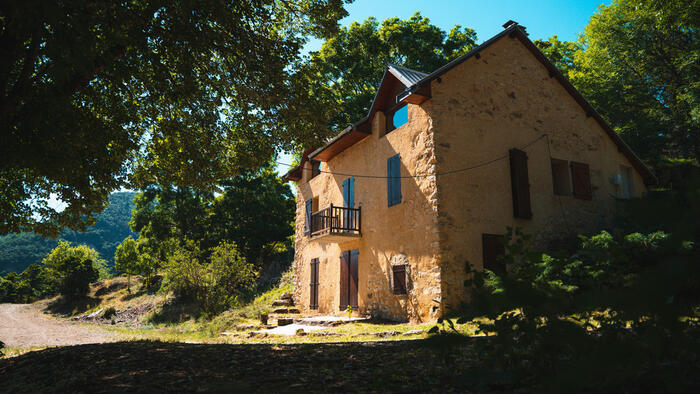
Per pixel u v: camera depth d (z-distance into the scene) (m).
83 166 8.58
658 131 17.95
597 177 13.32
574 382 1.25
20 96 6.64
